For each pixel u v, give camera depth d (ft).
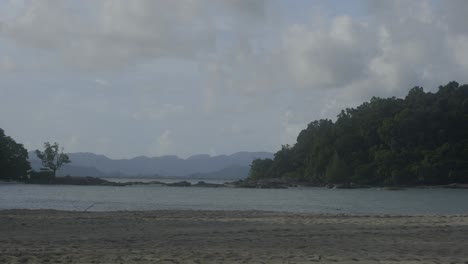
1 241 63.77
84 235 71.46
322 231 76.95
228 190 454.81
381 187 485.56
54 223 87.71
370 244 62.54
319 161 558.15
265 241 65.16
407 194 350.02
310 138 626.23
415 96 577.02
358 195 334.24
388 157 497.46
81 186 512.63
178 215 108.58
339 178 526.16
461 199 275.18
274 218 101.81
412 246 60.70
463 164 470.80
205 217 103.55
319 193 377.71
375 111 572.92
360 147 553.23
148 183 593.83
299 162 620.49
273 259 50.24
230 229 80.07
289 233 74.23
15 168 518.78
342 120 609.01
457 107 535.19
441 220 96.84
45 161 556.10
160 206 181.16
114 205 184.65
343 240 66.28
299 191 431.84
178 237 69.26
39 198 239.09
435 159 476.95
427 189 449.89
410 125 513.86
